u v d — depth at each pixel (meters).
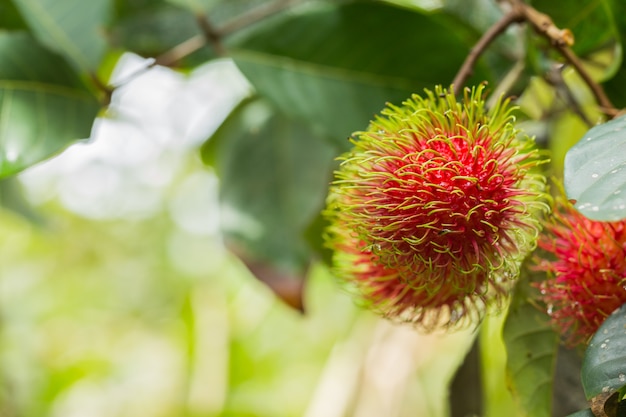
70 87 0.45
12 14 0.50
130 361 1.05
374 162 0.39
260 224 0.52
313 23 0.46
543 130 0.47
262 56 0.47
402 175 0.38
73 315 1.13
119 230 1.22
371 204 0.39
